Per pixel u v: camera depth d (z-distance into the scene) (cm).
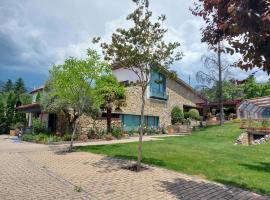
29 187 884
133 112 3303
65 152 1652
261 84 4784
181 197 806
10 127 3816
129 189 874
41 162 1316
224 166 1229
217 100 4100
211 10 642
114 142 2278
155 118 3697
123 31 1166
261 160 1416
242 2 522
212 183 966
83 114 2433
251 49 602
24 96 4819
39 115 3334
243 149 1847
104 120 2844
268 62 605
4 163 1288
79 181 959
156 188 891
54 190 852
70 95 1742
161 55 1198
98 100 1920
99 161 1342
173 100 4047
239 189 905
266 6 524
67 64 1688
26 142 2408
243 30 550
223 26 604
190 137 2864
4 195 799
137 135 3081
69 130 2519
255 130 2581
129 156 1472
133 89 3334
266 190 896
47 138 2331
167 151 1655
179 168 1180
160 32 1193
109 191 848
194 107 4481
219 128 3253
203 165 1241
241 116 4212
